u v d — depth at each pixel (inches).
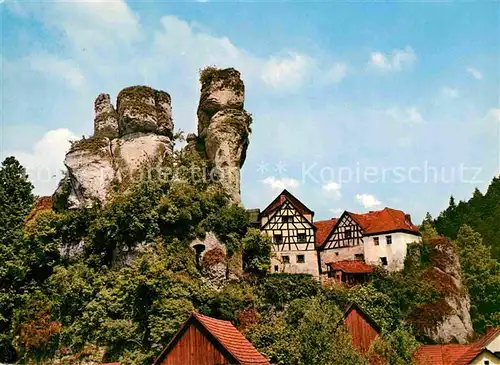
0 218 2308.1
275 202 3134.8
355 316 1952.5
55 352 2159.2
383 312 2559.1
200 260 2436.0
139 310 2159.2
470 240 3432.6
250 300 2324.1
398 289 2738.7
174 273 2276.1
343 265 2881.4
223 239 2539.4
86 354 2113.7
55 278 2332.7
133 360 2036.2
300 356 1537.9
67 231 2566.4
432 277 2807.6
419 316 2667.3
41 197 3021.7
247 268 2561.5
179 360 1454.2
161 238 2375.7
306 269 2942.9
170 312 2092.8
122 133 2979.8
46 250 2504.9
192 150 3038.9
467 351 2285.9
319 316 1556.3
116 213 2420.0
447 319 2674.7
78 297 2250.2
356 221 3070.9
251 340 2139.5
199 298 2226.9
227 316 2217.0
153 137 2955.2
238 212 2635.3
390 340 1560.0
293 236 2987.2
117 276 2287.2
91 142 2854.3
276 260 2896.2
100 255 2461.9
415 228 3139.8
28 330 2190.0
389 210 3083.2
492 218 4210.1
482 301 3240.7
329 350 1503.4
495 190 4466.0
